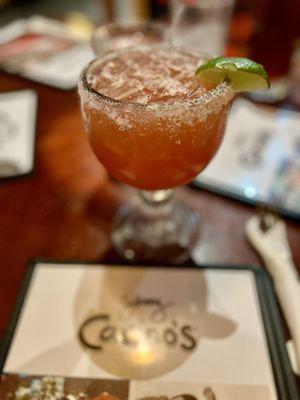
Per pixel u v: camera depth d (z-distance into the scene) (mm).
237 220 303
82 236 295
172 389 208
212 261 274
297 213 299
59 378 215
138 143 209
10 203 320
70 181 339
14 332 234
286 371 215
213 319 240
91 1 1417
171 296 253
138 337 232
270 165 341
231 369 217
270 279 260
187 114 200
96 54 369
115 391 209
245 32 526
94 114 211
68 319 241
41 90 438
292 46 496
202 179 331
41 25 555
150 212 312
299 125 382
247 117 391
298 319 233
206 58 245
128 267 270
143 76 229
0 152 359
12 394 209
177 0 473
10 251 284
